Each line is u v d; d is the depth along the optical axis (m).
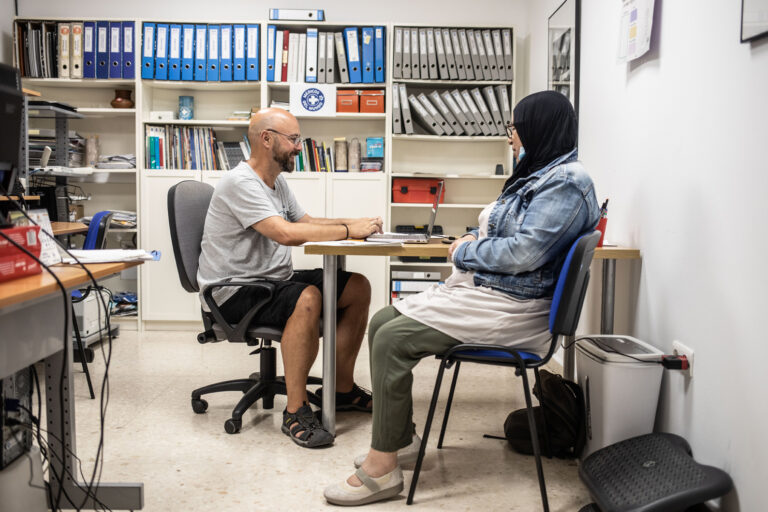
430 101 3.95
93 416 2.32
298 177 3.86
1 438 1.24
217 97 4.14
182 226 2.23
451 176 3.92
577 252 1.46
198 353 3.34
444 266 4.10
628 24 2.21
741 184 1.47
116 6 4.04
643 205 2.08
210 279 2.22
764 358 1.34
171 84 3.92
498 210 1.71
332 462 1.93
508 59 3.85
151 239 3.85
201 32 3.84
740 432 1.43
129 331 3.89
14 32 3.81
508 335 1.63
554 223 1.54
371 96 3.87
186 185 2.30
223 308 2.18
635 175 2.16
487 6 4.07
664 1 1.95
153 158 3.87
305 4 4.08
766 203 1.36
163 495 1.68
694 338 1.68
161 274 3.87
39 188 3.40
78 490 1.49
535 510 1.63
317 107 3.86
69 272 1.24
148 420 2.29
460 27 3.85
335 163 3.98
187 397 2.58
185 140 3.91
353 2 4.07
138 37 3.81
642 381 1.75
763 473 1.33
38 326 1.24
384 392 1.64
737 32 1.51
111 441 2.08
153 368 3.03
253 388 2.31
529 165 1.73
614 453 1.63
